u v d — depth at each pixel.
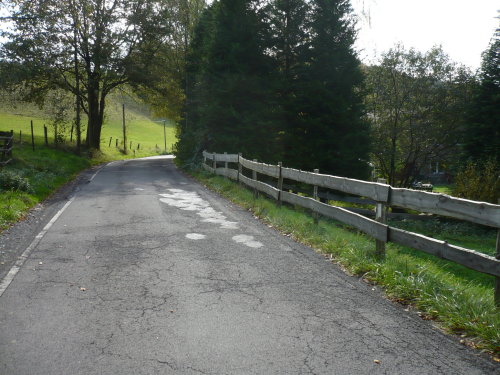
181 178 17.92
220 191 13.08
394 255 5.70
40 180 13.68
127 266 5.38
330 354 3.18
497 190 17.22
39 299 4.24
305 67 20.12
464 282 5.30
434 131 28.36
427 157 30.64
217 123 20.17
